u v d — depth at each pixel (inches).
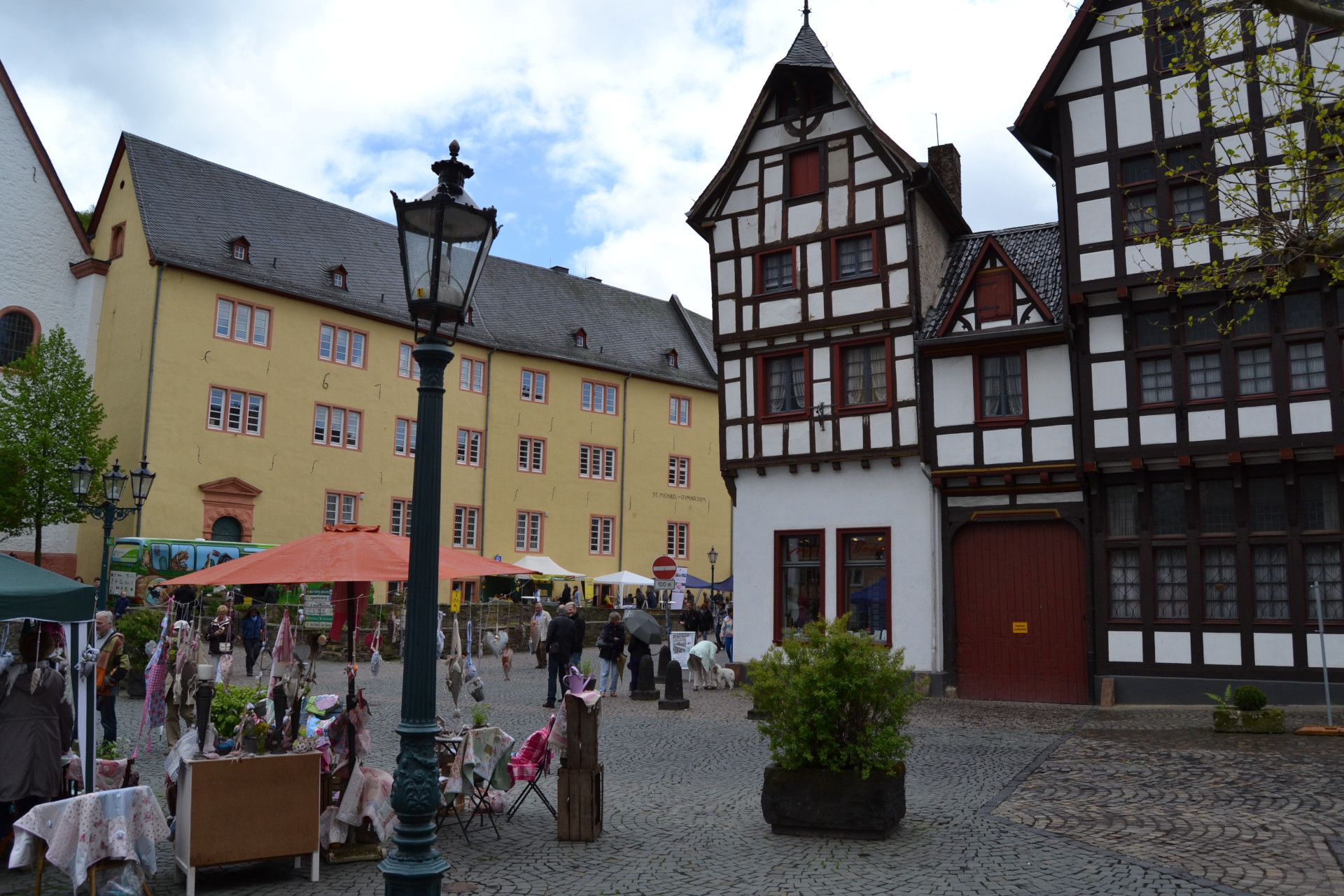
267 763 297.1
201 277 1449.3
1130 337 745.6
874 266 862.5
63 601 321.1
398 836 233.0
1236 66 709.9
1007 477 784.3
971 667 796.6
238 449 1466.5
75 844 266.7
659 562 1075.3
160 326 1402.6
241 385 1477.6
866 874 302.5
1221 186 709.9
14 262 1476.4
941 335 819.4
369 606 1122.0
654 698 788.0
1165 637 725.9
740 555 908.6
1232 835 340.5
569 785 347.9
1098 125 764.6
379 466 1638.8
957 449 810.8
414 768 234.4
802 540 885.8
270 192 1646.2
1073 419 765.3
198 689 314.8
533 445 1844.2
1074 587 769.6
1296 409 684.1
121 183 1512.1
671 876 303.0
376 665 684.7
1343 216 443.5
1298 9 357.4
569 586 1795.0
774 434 898.7
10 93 1488.7
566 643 714.8
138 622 761.0
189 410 1419.8
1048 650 771.4
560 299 2011.6
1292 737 559.2
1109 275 748.0
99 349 1496.1
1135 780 438.9
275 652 343.9
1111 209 753.0
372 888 292.7
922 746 544.7
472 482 1737.2
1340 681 664.4
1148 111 745.6
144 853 279.9
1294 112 685.3
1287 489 690.2
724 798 416.2
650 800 412.5
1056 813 378.9
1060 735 587.8
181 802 300.5
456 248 253.6
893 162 858.8
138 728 619.8
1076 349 767.7
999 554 799.1
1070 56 775.7
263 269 1529.3
